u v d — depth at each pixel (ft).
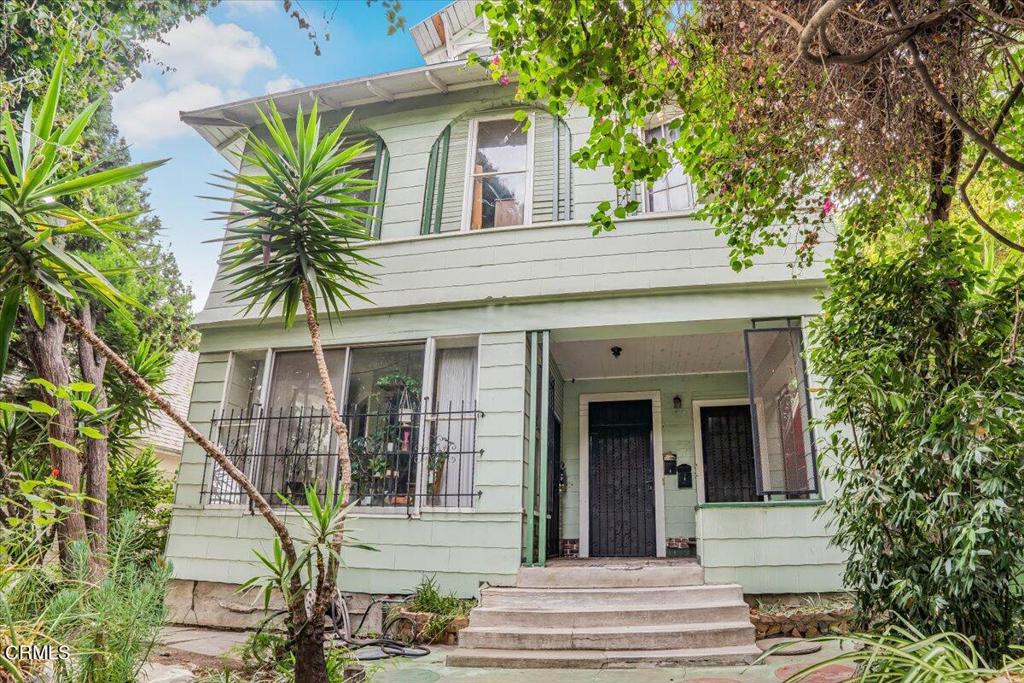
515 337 23.17
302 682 10.12
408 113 27.71
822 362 13.21
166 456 42.06
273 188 14.26
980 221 10.72
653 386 29.89
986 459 9.51
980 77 10.11
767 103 11.31
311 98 27.09
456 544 21.20
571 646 16.51
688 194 24.25
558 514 28.27
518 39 10.91
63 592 10.47
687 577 19.51
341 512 11.03
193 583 23.06
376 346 24.77
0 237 9.61
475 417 22.66
